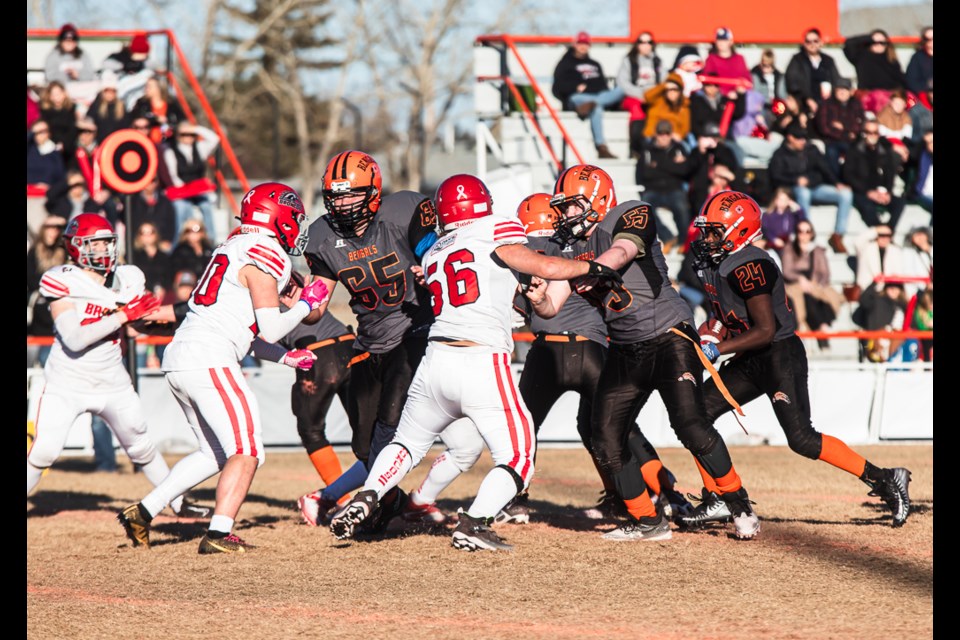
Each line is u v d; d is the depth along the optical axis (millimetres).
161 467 26438
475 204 21172
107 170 41531
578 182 22656
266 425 43000
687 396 22031
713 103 47094
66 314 24078
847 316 47281
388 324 24125
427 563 20578
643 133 46781
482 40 50344
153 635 15602
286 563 20812
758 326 23016
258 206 22328
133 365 38625
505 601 17328
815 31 47906
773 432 44188
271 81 122000
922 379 44125
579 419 26234
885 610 16516
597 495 30938
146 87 48625
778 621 15883
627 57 48812
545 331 25953
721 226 23438
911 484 31406
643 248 21641
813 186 46938
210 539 21906
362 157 23172
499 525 25312
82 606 17391
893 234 48250
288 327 22031
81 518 27500
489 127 55906
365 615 16516
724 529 24219
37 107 46812
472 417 21141
